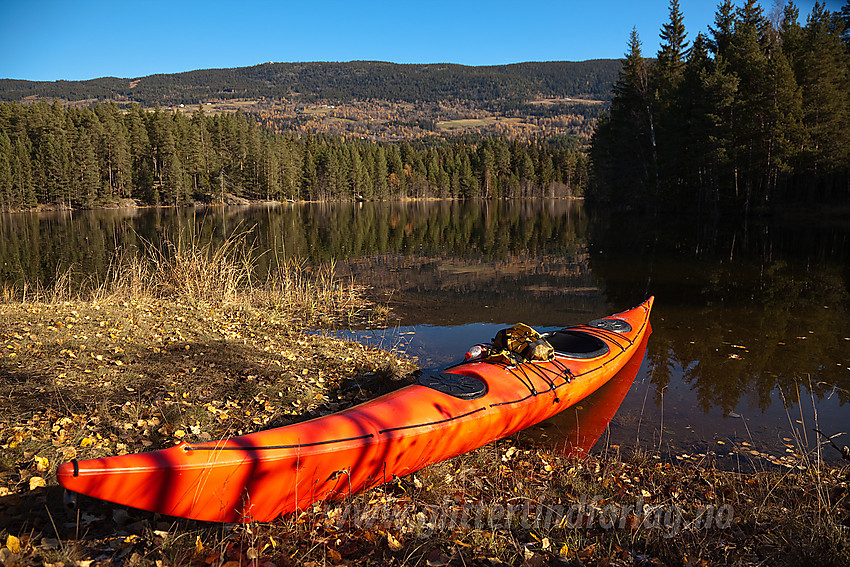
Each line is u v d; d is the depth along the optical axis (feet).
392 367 22.20
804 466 15.11
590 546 10.80
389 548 10.59
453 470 14.70
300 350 23.91
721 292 38.88
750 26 111.96
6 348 19.80
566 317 32.48
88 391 16.49
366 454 12.42
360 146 365.20
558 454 16.02
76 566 8.93
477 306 35.37
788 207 103.91
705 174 108.47
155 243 75.25
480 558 10.36
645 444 16.72
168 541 9.98
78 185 203.00
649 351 25.62
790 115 93.50
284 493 11.30
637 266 50.93
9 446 12.74
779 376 22.39
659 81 124.88
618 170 134.10
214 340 23.40
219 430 15.26
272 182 249.96
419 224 115.24
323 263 55.42
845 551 9.83
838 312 32.71
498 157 370.73
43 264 55.83
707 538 11.14
